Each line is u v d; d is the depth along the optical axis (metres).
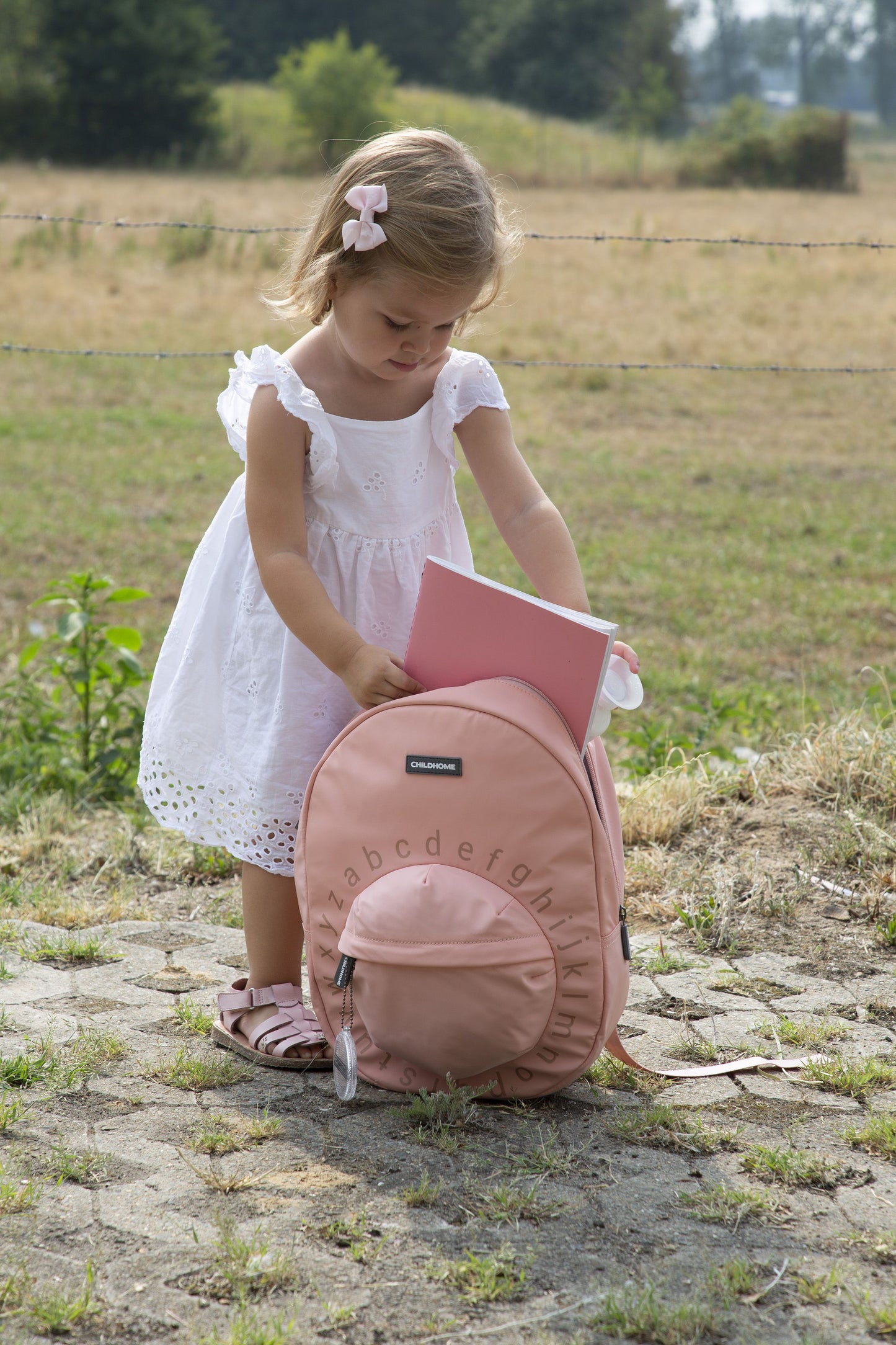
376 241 2.32
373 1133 2.27
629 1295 1.78
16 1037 2.65
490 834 2.22
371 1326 1.73
